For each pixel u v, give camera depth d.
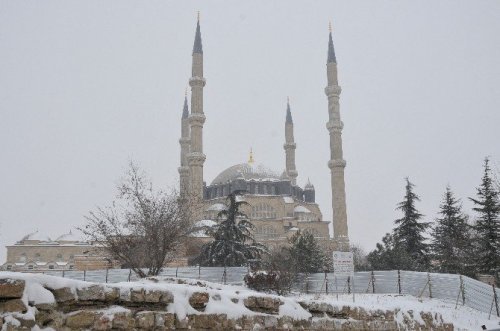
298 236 57.53
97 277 43.25
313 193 126.75
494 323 24.58
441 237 61.81
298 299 10.03
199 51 105.38
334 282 38.09
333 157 106.94
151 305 7.16
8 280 5.78
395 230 64.25
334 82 111.44
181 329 7.27
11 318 5.68
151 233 29.03
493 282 49.28
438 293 32.06
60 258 91.06
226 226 55.28
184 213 33.31
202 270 40.72
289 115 138.88
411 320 13.84
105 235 29.69
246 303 8.60
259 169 117.44
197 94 102.25
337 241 100.06
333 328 10.29
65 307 6.25
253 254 54.25
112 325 6.48
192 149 99.62
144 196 32.44
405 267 51.84
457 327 19.50
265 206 106.38
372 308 12.12
